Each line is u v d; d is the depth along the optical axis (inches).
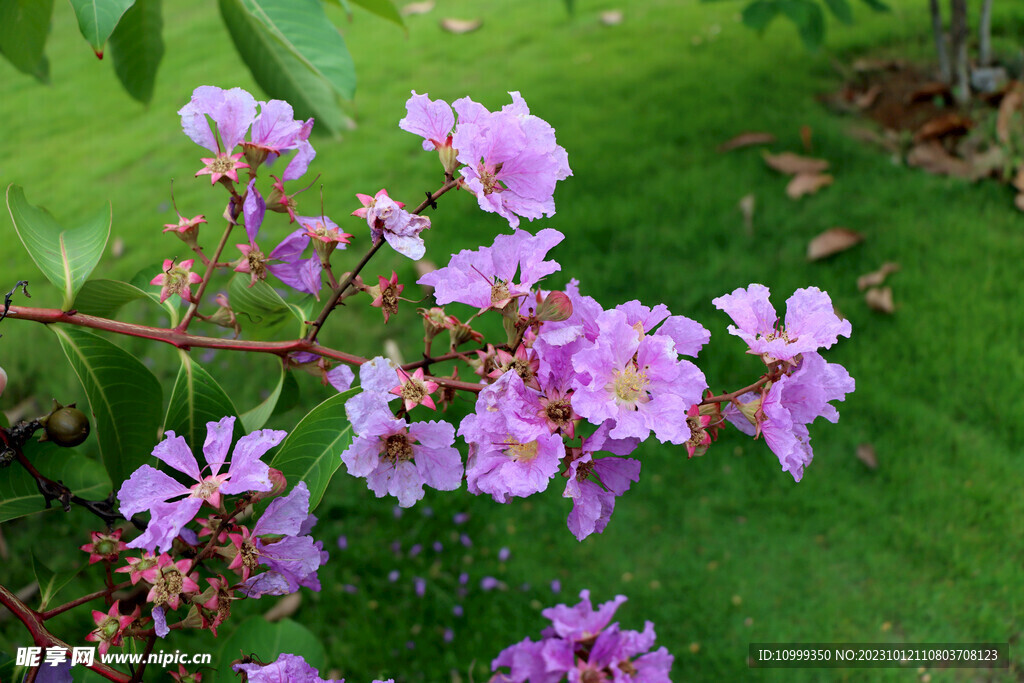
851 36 249.6
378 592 133.6
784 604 131.7
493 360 49.6
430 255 178.4
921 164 200.7
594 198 194.4
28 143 227.8
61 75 263.9
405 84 238.7
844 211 188.5
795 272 175.5
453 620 130.5
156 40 103.5
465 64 248.2
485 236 183.2
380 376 48.7
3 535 137.4
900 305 168.2
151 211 198.1
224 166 56.8
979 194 190.5
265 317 70.5
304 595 132.7
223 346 58.8
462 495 145.9
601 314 47.0
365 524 142.8
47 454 60.1
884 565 134.8
